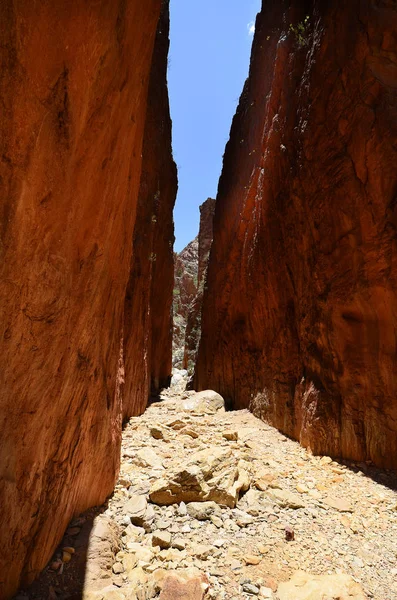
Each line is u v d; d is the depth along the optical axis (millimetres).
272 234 8445
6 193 1622
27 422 2145
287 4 9273
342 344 5848
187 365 26703
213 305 14508
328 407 5891
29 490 2256
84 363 3027
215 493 4043
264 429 7668
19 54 1600
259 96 11516
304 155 6805
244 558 3121
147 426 7566
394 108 5289
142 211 10555
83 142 2420
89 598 2350
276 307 8281
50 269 2150
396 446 5137
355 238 5695
